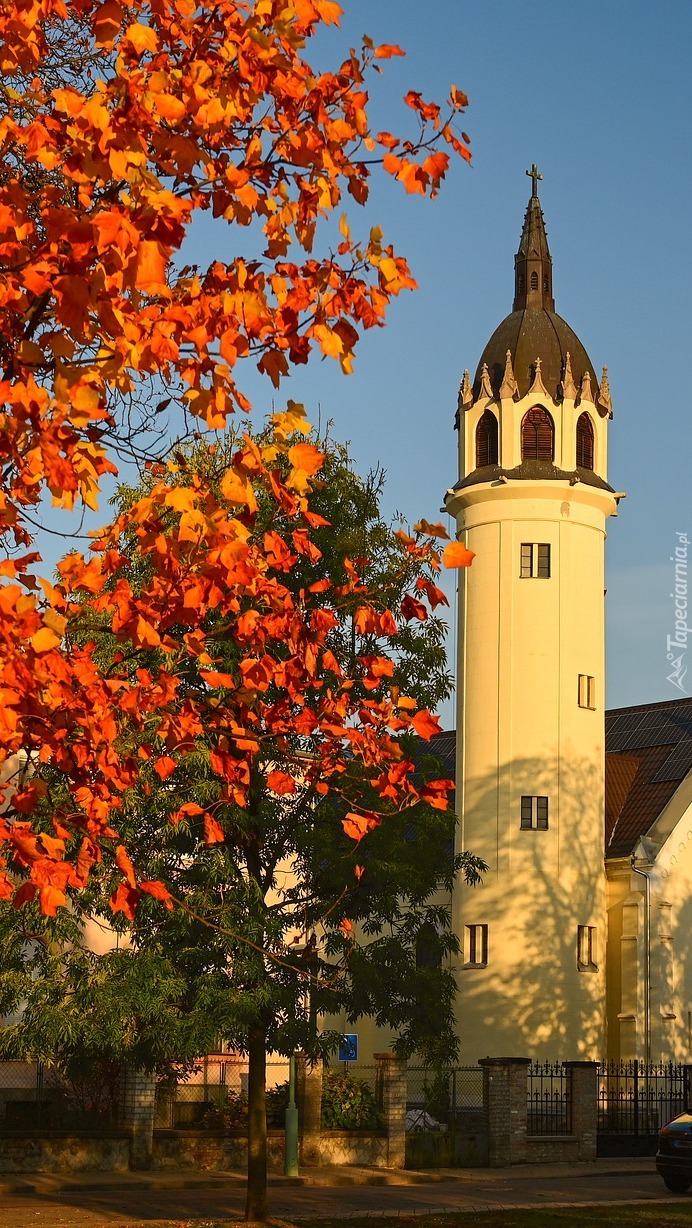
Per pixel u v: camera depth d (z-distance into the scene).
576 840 50.12
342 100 7.65
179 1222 23.16
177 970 23.09
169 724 8.88
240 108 7.53
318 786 9.77
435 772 25.52
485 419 53.12
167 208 6.74
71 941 23.84
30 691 6.88
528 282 54.75
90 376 7.06
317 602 22.98
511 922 49.16
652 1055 49.31
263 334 7.56
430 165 7.46
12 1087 34.06
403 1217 25.42
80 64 10.58
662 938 50.38
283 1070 43.31
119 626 7.71
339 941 24.12
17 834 7.05
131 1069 31.89
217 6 7.68
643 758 57.47
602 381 53.78
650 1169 38.31
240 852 24.22
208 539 7.62
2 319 7.37
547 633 50.88
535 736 50.34
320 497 23.48
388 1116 35.94
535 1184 33.38
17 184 6.95
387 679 23.22
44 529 8.29
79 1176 30.02
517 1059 38.44
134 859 21.09
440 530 9.14
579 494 51.66
